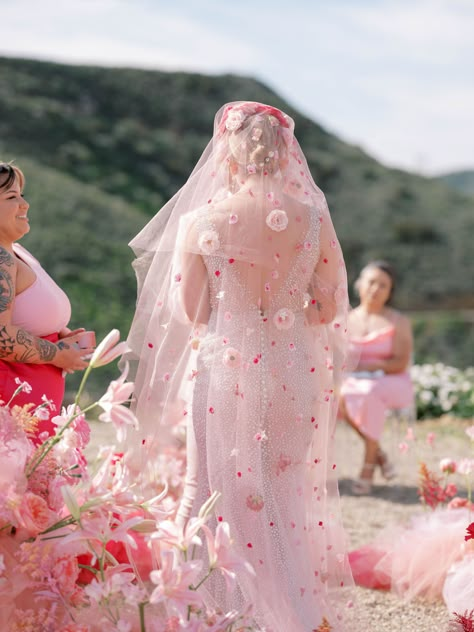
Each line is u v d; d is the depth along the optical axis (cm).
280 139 311
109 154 3838
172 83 4938
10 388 297
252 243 301
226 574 241
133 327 326
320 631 279
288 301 306
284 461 303
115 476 262
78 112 4247
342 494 596
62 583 246
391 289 659
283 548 296
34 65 4528
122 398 266
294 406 303
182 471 413
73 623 240
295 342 307
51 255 1997
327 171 4709
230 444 299
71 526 254
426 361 1653
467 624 317
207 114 4781
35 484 260
